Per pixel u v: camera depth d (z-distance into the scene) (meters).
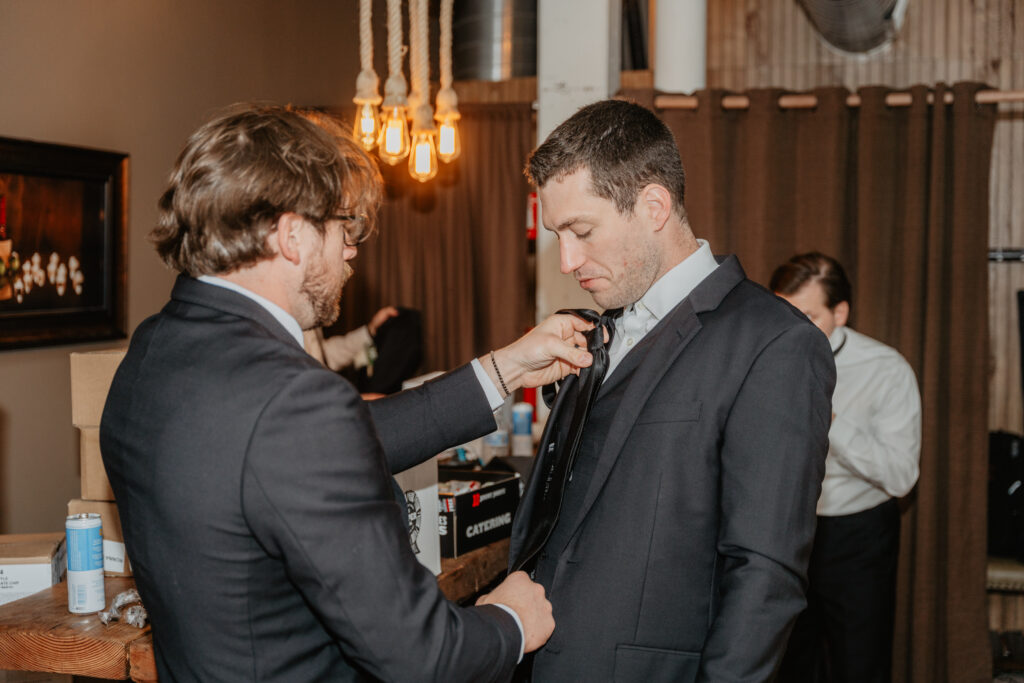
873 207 3.51
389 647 0.97
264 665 0.98
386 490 1.02
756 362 1.24
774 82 4.60
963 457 3.41
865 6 3.45
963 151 3.39
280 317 1.07
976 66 4.33
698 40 3.86
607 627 1.28
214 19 3.98
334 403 0.97
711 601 1.26
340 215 1.10
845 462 2.65
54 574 1.97
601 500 1.32
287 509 0.93
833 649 2.80
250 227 1.02
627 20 4.99
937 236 3.44
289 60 4.62
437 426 1.51
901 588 3.52
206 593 0.97
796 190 3.62
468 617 1.09
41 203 3.05
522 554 1.39
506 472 2.31
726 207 3.63
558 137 1.33
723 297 1.34
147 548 1.01
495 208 4.21
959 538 3.41
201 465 0.96
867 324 3.55
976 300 3.42
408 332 4.08
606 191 1.30
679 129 3.59
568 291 3.68
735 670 1.13
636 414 1.31
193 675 1.01
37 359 3.10
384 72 5.36
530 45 4.40
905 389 2.72
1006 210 4.25
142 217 3.57
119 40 3.41
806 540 1.19
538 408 3.61
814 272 2.69
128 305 3.51
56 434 3.20
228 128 1.04
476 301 4.36
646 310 1.44
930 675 3.44
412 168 2.98
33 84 3.01
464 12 4.48
